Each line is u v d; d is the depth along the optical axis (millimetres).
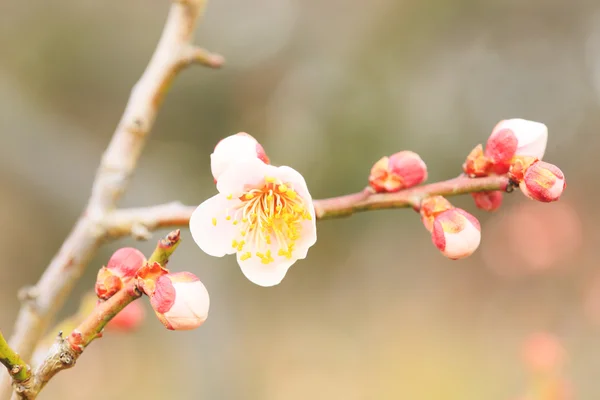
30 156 6492
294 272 9984
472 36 8578
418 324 10414
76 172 6719
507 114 9672
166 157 7164
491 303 10391
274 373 9297
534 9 9320
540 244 9844
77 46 6906
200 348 6082
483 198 2195
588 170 10766
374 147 7355
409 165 2061
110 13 6934
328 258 9695
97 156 6895
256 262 2102
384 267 10164
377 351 9875
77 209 6688
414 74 7812
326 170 7250
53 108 6891
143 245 5699
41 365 1616
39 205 7090
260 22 7691
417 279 10594
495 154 2047
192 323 1693
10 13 6742
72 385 8914
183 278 1721
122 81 7051
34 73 6852
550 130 10312
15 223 7672
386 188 2064
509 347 9273
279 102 7629
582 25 9695
